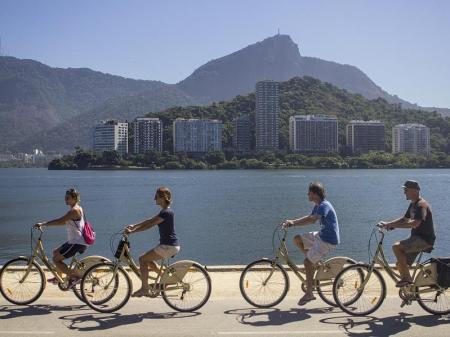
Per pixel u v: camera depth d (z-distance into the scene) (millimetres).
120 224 50469
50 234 42469
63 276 10492
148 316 8734
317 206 9531
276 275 9469
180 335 7723
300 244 9586
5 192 104938
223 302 9695
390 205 68062
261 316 8750
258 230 44219
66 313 8898
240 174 183500
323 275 9359
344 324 8336
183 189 105250
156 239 38656
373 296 9078
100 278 9164
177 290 9070
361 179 143375
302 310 9148
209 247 35562
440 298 8961
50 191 107625
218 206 68250
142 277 9078
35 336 7676
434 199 79062
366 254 31797
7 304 9477
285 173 189750
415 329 8094
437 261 8867
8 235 42188
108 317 8680
